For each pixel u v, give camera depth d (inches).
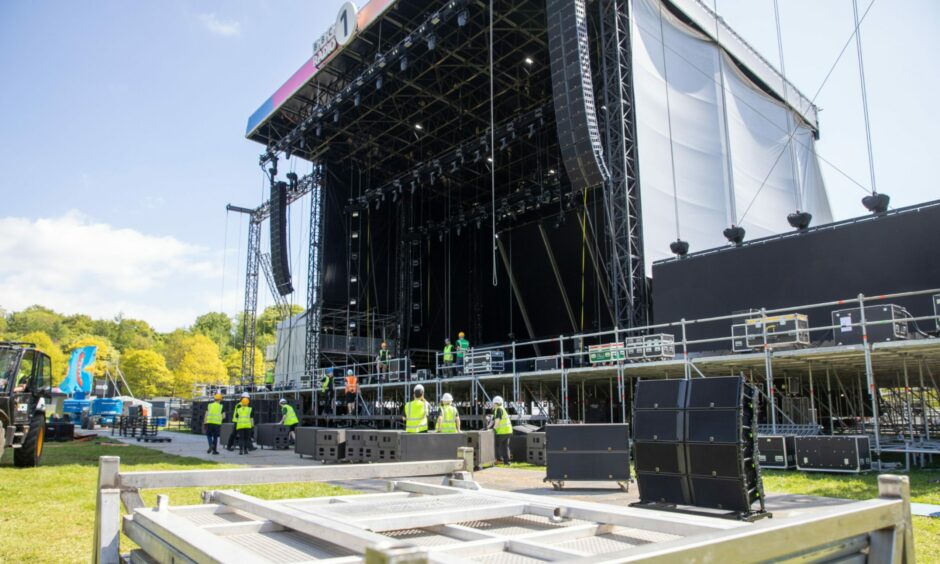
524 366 1547.7
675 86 1029.2
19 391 591.5
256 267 1815.9
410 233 1609.3
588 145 800.9
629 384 927.7
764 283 787.4
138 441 1128.2
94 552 108.3
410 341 1576.0
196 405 1515.7
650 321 909.2
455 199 1710.1
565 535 87.9
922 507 359.9
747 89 1211.9
